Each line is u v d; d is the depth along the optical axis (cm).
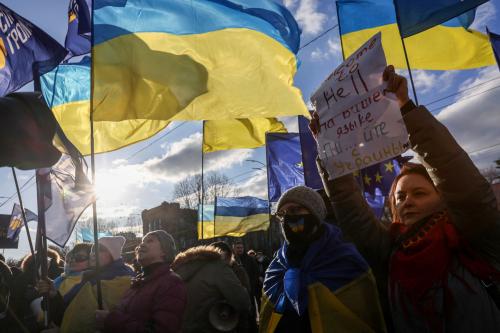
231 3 324
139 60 287
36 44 318
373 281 207
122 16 291
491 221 142
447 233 156
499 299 143
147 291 267
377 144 162
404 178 178
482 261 148
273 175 611
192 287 329
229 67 313
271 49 330
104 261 346
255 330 587
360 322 200
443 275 151
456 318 146
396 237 185
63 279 390
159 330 247
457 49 444
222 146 576
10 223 848
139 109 278
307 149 464
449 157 143
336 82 187
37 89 315
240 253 805
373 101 166
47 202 364
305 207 229
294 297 212
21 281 378
